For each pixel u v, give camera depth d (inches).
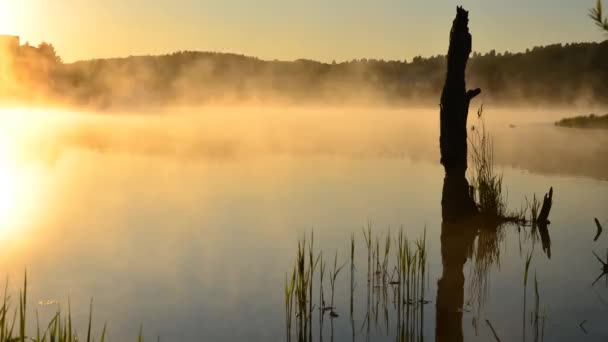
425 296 337.7
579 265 394.6
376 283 361.1
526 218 538.9
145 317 305.4
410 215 558.6
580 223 518.6
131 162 954.7
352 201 629.6
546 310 313.0
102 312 311.7
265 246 445.7
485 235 478.0
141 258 413.4
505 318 302.8
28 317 303.1
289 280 365.4
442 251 432.1
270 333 286.4
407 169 900.0
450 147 530.3
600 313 307.9
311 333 286.8
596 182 737.0
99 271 382.6
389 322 299.4
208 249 436.1
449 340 276.1
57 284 357.1
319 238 468.4
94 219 537.0
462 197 530.0
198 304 324.2
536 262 403.2
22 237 472.4
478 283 358.6
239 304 324.8
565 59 4869.6
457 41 523.2
